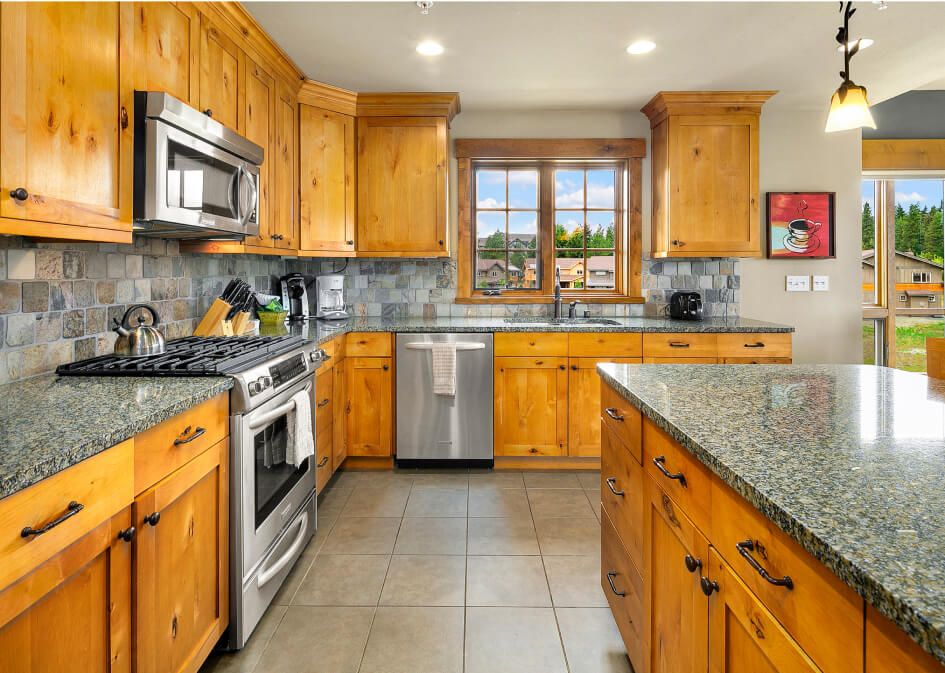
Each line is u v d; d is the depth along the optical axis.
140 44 1.66
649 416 1.30
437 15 2.49
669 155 3.55
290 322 3.57
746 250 3.57
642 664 1.43
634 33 2.68
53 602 0.94
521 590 2.07
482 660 1.68
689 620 1.12
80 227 1.36
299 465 2.17
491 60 2.99
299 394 2.15
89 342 1.93
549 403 3.41
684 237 3.57
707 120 3.54
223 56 2.31
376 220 3.58
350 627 1.84
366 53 2.89
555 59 2.98
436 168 3.56
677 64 3.05
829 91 3.51
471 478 3.30
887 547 0.61
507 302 3.95
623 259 4.00
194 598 1.47
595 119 3.89
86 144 1.37
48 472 0.90
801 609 0.71
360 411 3.41
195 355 1.92
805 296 4.00
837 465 0.89
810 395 1.43
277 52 2.79
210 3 2.14
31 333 1.67
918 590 0.52
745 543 0.86
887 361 4.49
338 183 3.46
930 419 1.19
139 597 1.19
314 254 3.38
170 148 1.69
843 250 3.99
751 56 2.96
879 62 3.04
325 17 2.49
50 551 0.92
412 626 1.85
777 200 3.93
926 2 2.38
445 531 2.57
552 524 2.65
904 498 0.75
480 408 3.40
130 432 1.14
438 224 3.58
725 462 0.91
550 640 1.78
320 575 2.17
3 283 1.57
